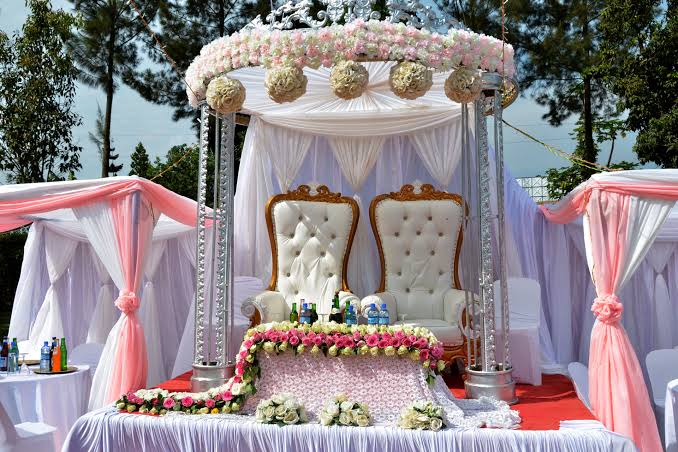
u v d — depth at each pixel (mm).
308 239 5160
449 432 2854
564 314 5254
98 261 5832
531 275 5242
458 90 3609
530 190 14234
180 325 5980
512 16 10328
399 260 5125
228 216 3980
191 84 3982
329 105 5234
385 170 5570
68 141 13727
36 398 4043
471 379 3689
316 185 5359
